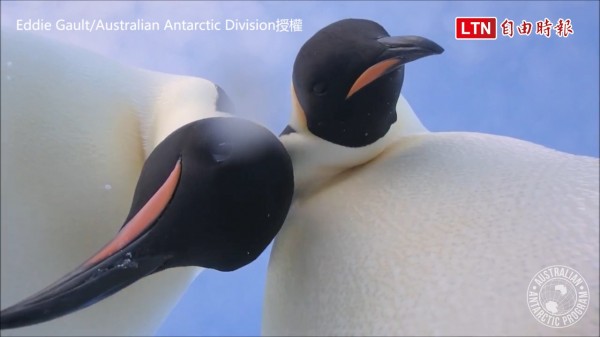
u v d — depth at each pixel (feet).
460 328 2.68
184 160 3.14
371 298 3.05
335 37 3.39
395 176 3.49
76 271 3.03
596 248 2.71
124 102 4.67
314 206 3.67
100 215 4.41
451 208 3.12
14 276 4.14
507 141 3.59
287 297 3.60
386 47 3.26
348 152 3.65
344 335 3.11
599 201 2.89
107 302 4.60
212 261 3.26
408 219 3.18
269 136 3.21
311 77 3.45
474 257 2.85
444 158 3.49
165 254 3.12
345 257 3.27
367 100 3.42
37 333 4.35
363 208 3.40
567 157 3.33
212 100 4.62
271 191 3.16
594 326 2.54
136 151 4.66
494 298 2.68
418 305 2.85
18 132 4.07
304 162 3.70
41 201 4.16
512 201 3.02
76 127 4.34
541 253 2.75
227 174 3.03
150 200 3.16
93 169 4.37
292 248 3.65
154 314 5.10
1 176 4.01
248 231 3.15
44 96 4.22
